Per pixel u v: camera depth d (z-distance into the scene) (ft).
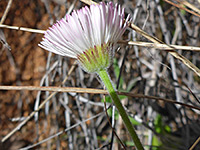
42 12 0.92
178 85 0.54
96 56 0.29
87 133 0.63
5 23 0.94
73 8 0.54
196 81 0.65
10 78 0.94
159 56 0.60
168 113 0.65
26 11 0.95
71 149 0.63
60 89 0.36
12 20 0.95
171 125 0.64
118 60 0.67
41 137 0.81
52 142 0.76
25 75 0.94
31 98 0.89
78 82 0.66
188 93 0.58
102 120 0.75
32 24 0.92
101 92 0.37
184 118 0.55
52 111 0.80
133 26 0.38
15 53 0.96
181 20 0.62
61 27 0.28
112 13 0.27
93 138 0.66
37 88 0.36
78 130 0.73
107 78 0.30
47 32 0.29
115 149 0.59
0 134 0.84
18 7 0.97
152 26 0.57
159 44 0.37
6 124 0.87
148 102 0.60
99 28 0.28
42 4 0.93
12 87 0.36
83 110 0.70
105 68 0.30
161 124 0.57
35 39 0.96
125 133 0.65
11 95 0.93
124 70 0.66
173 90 0.62
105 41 0.29
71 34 0.28
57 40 0.29
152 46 0.37
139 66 0.57
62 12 0.76
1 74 0.93
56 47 0.29
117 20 0.28
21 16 0.95
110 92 0.30
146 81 0.64
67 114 0.64
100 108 0.73
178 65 0.62
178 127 0.63
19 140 0.82
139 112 0.63
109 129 0.74
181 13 0.57
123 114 0.30
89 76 0.72
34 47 0.97
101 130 0.73
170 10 0.59
